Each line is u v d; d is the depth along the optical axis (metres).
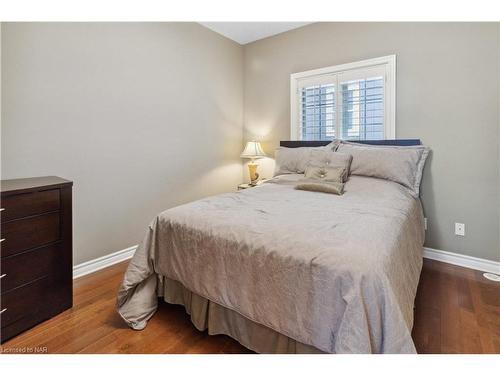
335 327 1.11
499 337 1.60
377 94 2.95
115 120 2.60
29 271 1.69
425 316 1.81
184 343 1.58
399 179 2.46
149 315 1.78
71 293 1.93
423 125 2.68
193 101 3.38
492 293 2.08
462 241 2.57
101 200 2.54
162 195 3.09
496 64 2.33
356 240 1.27
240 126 4.11
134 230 2.83
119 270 2.53
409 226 1.78
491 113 2.38
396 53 2.79
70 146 2.29
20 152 2.02
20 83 2.00
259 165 3.98
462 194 2.54
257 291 1.34
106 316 1.84
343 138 3.21
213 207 1.88
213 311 1.56
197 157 3.48
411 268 1.57
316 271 1.17
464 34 2.45
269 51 3.77
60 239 1.85
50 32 2.13
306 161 2.92
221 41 3.71
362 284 1.06
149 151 2.93
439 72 2.58
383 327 1.04
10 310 1.61
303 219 1.59
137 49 2.74
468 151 2.49
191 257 1.61
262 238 1.38
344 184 2.49
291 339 1.29
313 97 3.41
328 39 3.24
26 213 1.67
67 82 2.25
